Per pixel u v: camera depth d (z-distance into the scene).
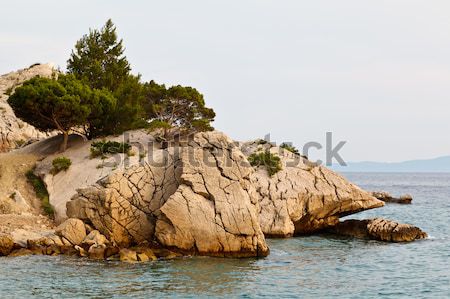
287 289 34.25
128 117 65.38
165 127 65.31
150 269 37.62
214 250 41.38
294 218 53.41
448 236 55.34
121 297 31.67
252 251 41.97
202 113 71.31
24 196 54.25
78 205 43.03
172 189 44.41
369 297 33.00
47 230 47.09
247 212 41.91
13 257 40.19
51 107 59.84
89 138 65.69
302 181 55.69
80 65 76.19
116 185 42.97
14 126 94.88
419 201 110.44
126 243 42.69
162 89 71.44
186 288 33.59
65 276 35.53
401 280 36.97
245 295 32.75
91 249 40.28
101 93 65.06
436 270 39.69
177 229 41.19
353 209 55.75
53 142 66.50
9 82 118.44
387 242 50.56
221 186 42.62
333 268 39.94
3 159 60.59
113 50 78.00
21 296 31.64
